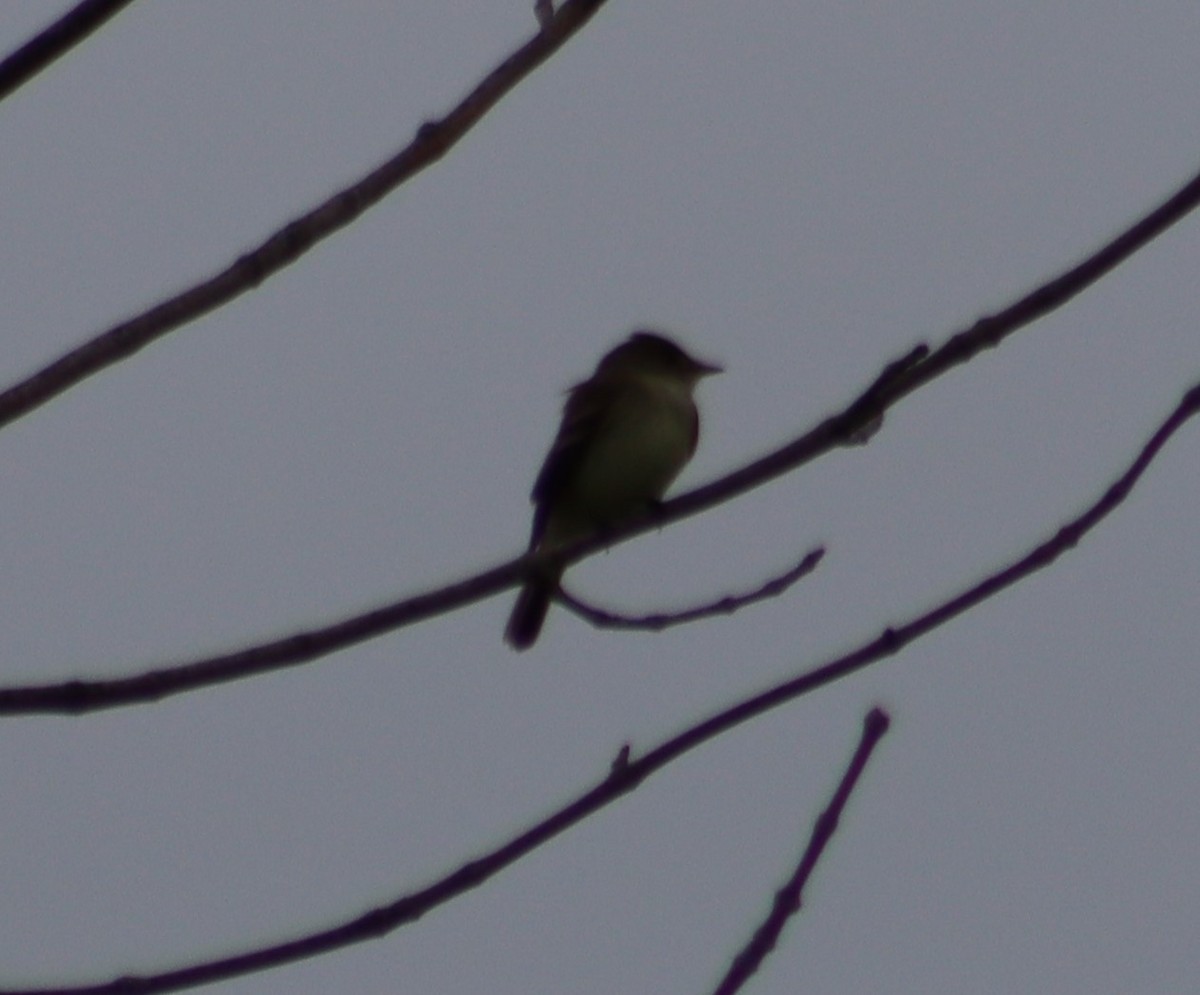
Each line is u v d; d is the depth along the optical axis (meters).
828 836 6.07
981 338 6.52
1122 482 6.51
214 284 6.05
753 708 6.27
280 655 6.62
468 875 6.27
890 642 6.31
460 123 6.22
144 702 6.39
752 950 5.96
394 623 6.84
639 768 6.29
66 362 5.95
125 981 6.16
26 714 6.30
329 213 6.11
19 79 5.75
